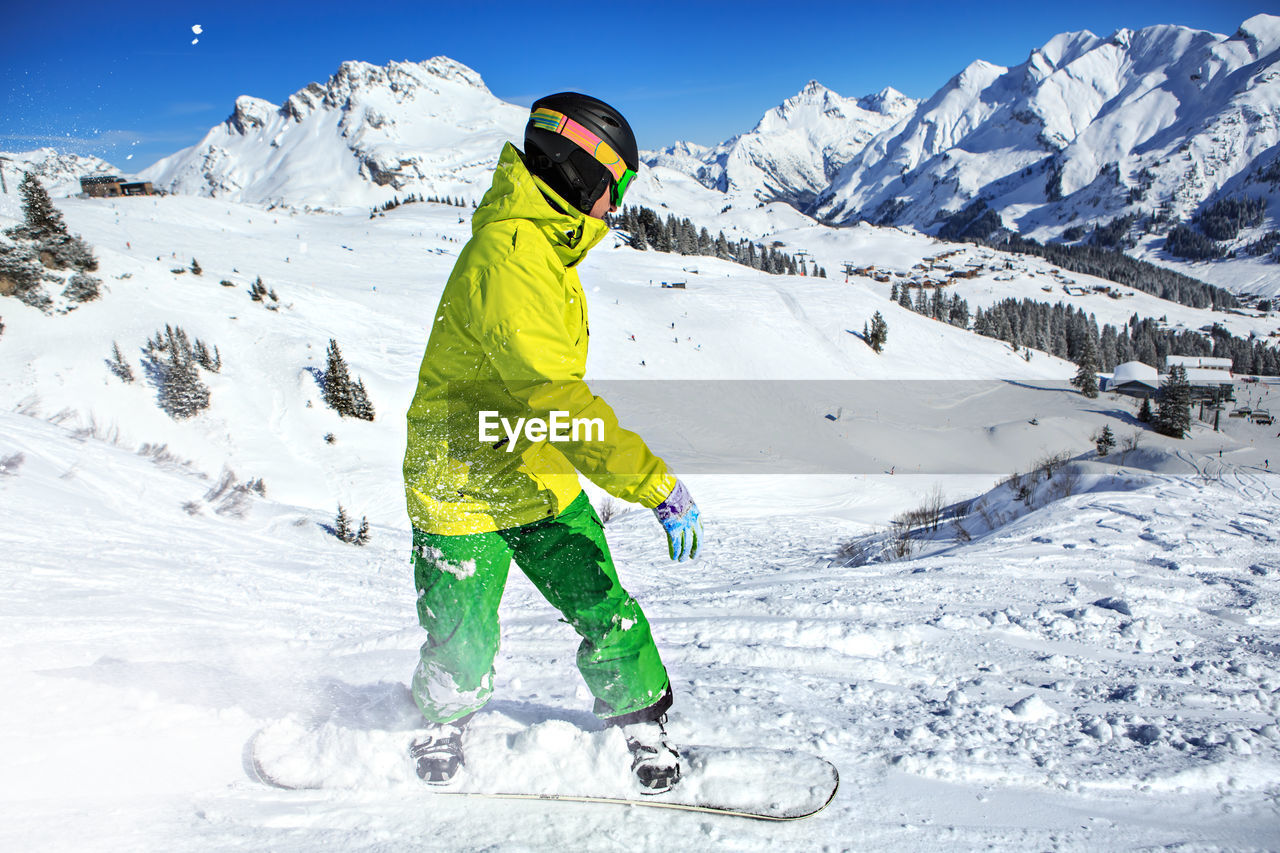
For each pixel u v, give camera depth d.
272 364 50.94
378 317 69.94
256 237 120.94
